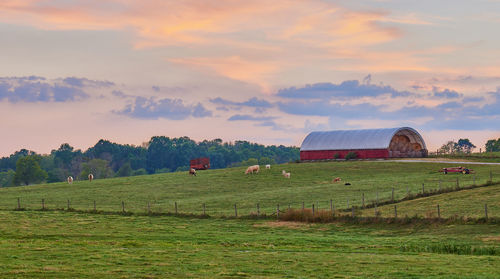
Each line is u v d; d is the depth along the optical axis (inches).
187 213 2481.5
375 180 3516.2
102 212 2581.2
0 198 3326.8
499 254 1454.2
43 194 3462.1
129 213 2527.1
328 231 2010.3
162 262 1267.2
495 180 3048.7
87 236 1815.9
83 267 1187.3
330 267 1230.3
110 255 1348.4
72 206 2881.4
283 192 3144.7
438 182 3223.4
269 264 1263.5
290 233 1972.2
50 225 2123.5
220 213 2500.0
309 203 2696.9
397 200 2539.4
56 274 1104.8
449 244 1595.7
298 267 1229.1
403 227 1988.2
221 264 1253.7
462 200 2347.4
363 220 2108.8
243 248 1545.3
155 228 2075.5
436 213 2121.1
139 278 1087.0
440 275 1140.5
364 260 1323.8
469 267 1235.2
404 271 1185.4
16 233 1868.8
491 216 1973.4
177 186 3627.0
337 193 2992.1
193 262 1273.4
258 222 2236.7
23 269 1147.3
